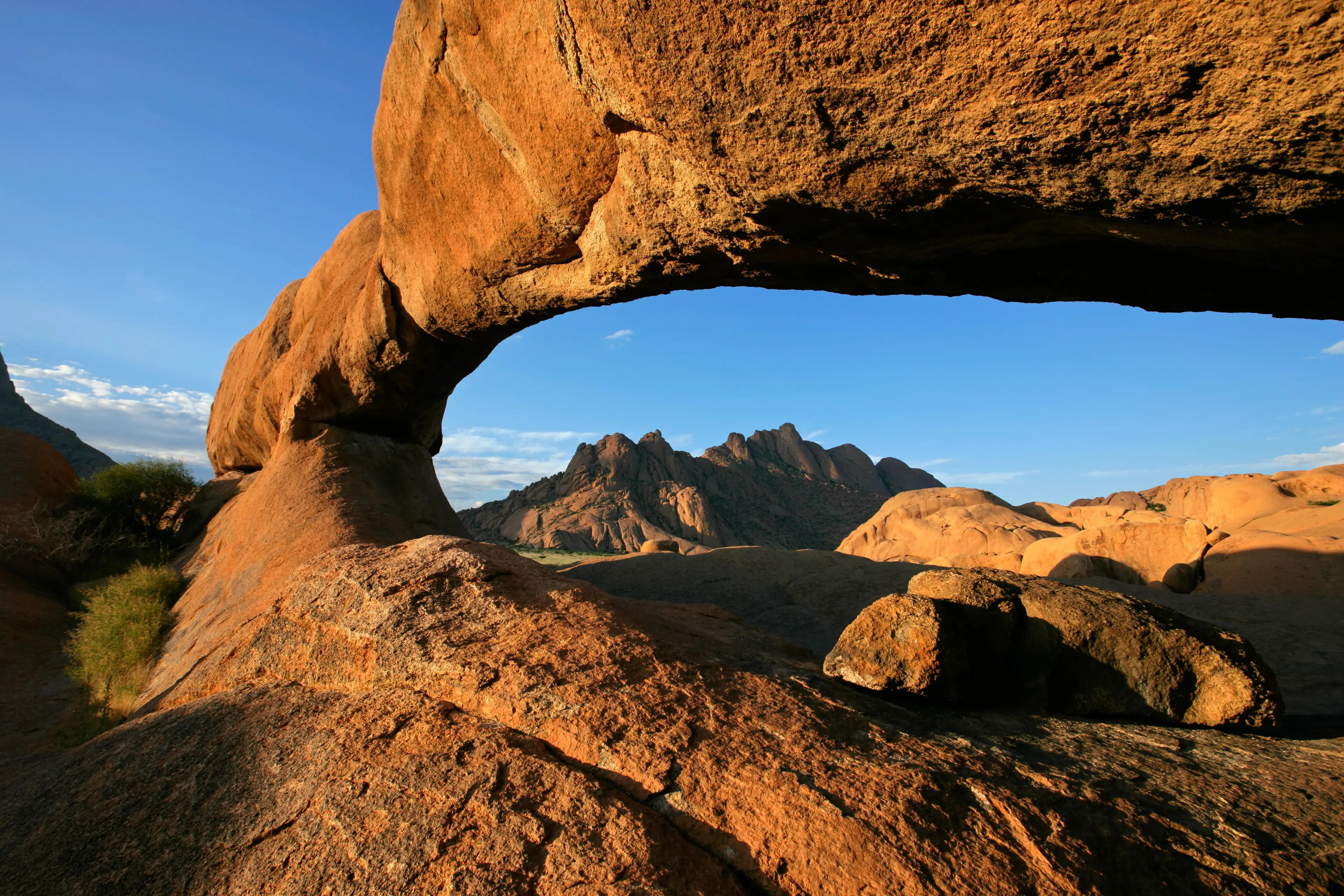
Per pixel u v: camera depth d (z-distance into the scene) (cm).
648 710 355
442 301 918
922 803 288
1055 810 291
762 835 275
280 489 1122
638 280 652
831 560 1196
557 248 694
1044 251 443
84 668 868
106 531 1502
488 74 615
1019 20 287
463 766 317
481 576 480
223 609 864
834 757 326
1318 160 271
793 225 474
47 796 379
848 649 468
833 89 361
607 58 446
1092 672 457
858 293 584
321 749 351
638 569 1222
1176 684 439
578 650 406
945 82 324
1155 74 272
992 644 474
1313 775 341
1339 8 223
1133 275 448
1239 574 1199
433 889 257
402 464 1320
